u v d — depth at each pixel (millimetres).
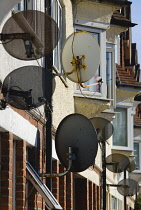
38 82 14359
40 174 16828
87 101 25828
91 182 29375
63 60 18078
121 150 39688
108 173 37594
